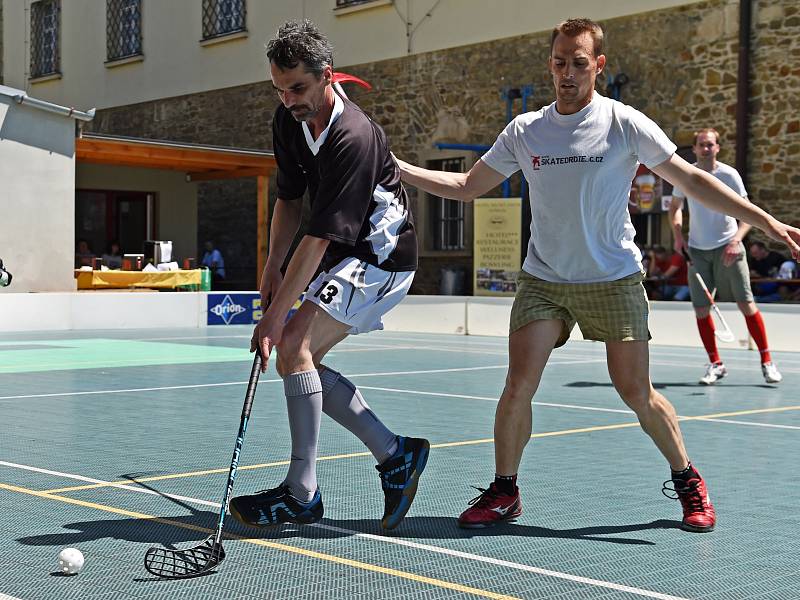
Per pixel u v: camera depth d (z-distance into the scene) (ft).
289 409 11.47
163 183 79.05
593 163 11.57
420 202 68.03
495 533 11.88
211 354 38.37
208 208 82.64
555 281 12.12
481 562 10.59
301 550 11.02
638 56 59.26
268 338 11.06
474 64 66.08
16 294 51.21
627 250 12.04
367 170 11.12
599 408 23.49
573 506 13.33
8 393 25.86
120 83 88.02
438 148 66.13
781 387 28.37
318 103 10.90
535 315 12.16
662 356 38.99
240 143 79.05
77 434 19.17
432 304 53.62
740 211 11.46
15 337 46.85
